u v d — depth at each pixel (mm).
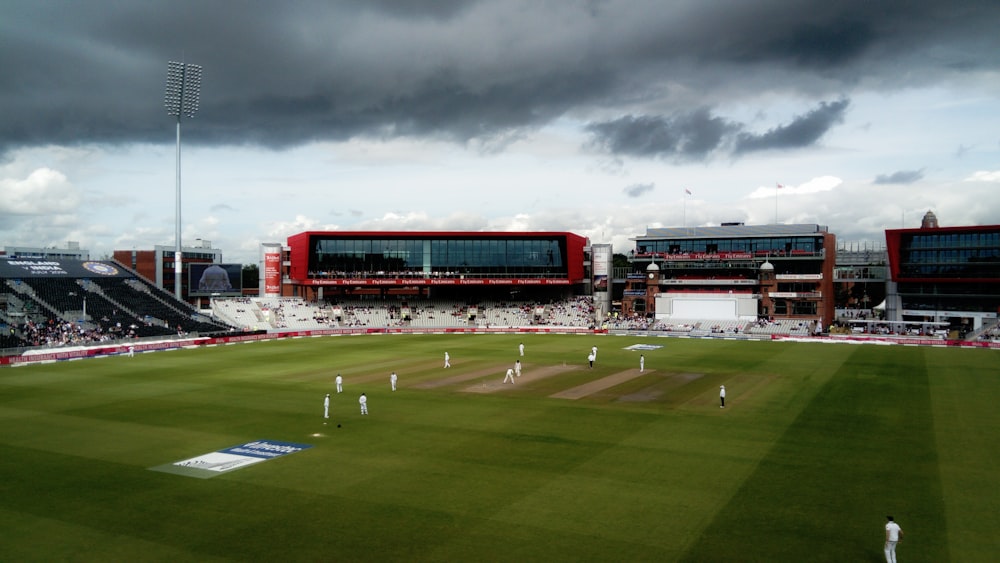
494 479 30000
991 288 105062
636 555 21906
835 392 52438
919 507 26328
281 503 26969
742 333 108688
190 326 100688
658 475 30516
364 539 23266
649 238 128625
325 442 36875
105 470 31656
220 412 45250
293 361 74188
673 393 52344
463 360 75000
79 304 96500
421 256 121375
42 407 47250
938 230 107375
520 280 121938
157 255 150000
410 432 39188
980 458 33250
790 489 28516
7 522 25031
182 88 102062
